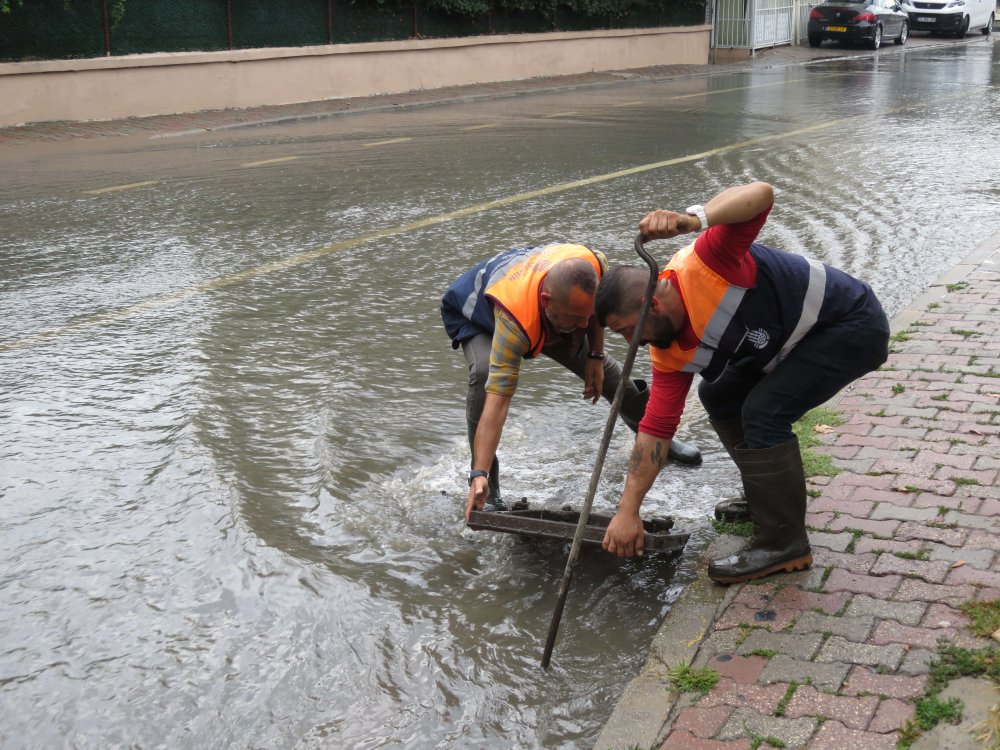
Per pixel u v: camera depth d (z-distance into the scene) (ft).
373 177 36.73
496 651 10.81
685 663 10.01
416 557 12.62
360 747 9.43
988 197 31.19
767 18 90.27
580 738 9.50
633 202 32.12
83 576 12.07
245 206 32.07
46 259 26.22
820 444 14.51
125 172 37.78
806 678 9.59
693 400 17.43
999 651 9.59
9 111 46.96
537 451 15.57
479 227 29.17
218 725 9.72
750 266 10.33
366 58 60.44
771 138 44.52
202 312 21.91
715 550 12.26
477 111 55.77
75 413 16.65
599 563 12.48
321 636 11.04
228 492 13.92
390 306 22.35
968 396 15.84
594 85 69.21
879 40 93.40
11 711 9.91
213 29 53.83
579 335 13.11
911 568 11.25
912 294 21.94
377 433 16.05
